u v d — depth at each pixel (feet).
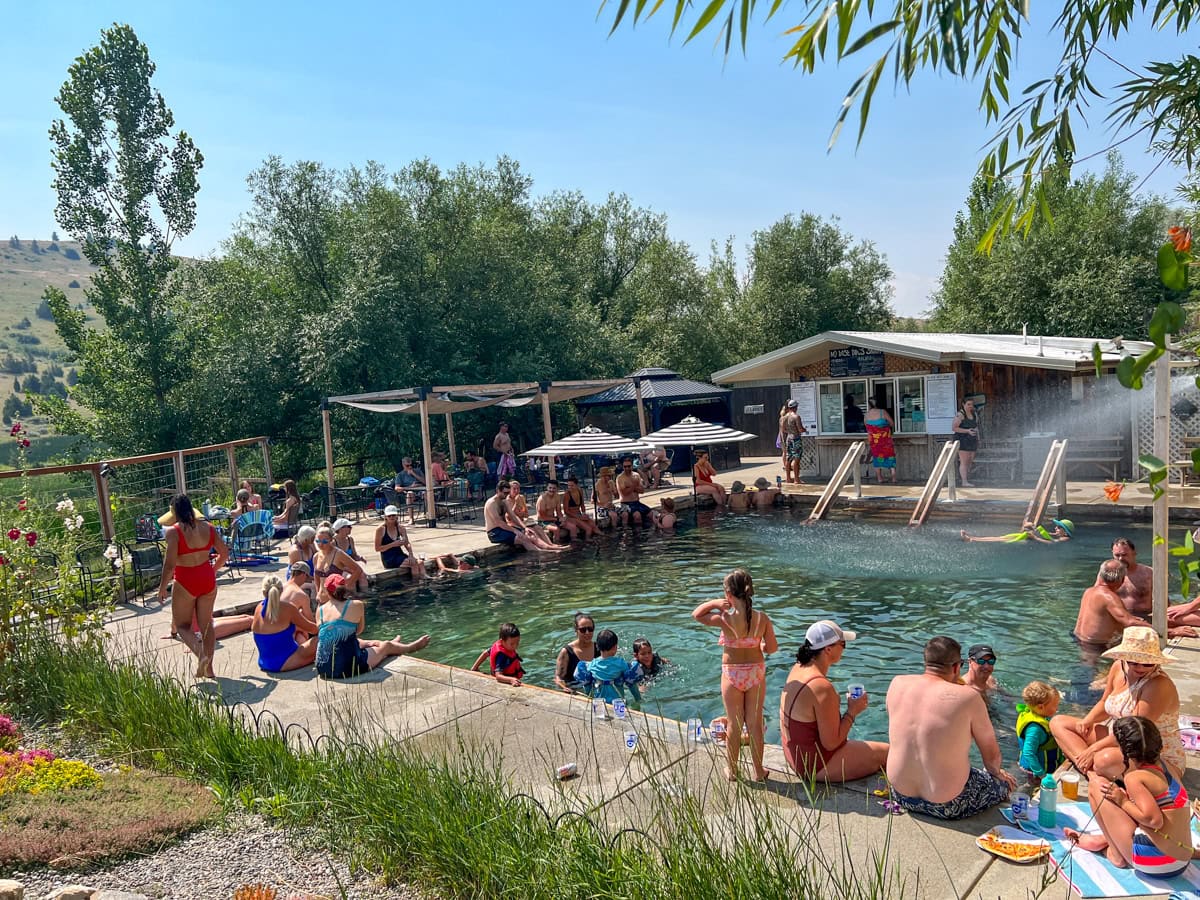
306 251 93.97
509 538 49.96
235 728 19.99
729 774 17.61
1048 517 48.03
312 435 88.43
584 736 20.51
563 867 13.50
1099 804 13.91
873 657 27.73
